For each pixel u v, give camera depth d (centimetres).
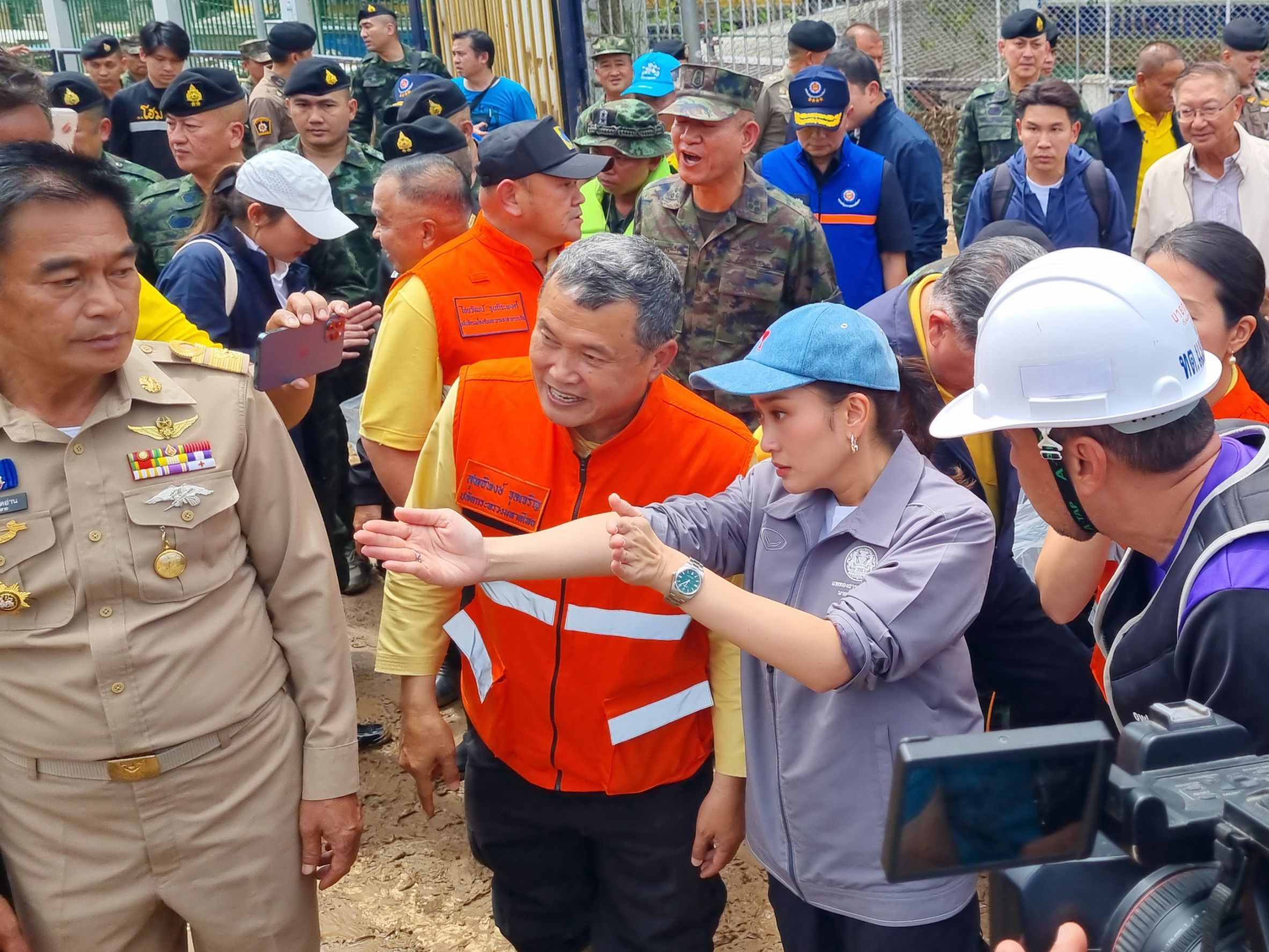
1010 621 269
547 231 331
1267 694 158
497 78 869
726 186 400
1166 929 112
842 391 199
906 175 587
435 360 332
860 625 191
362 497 507
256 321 393
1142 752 121
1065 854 116
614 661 235
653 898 252
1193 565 167
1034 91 531
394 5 1259
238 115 518
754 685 220
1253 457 175
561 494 237
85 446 203
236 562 218
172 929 228
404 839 364
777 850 220
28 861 213
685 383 416
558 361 213
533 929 274
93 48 852
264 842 221
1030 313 173
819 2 1015
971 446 265
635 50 966
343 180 550
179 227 514
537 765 248
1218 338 251
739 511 225
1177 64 639
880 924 208
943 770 112
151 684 206
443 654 261
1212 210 522
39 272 187
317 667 229
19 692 205
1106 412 169
